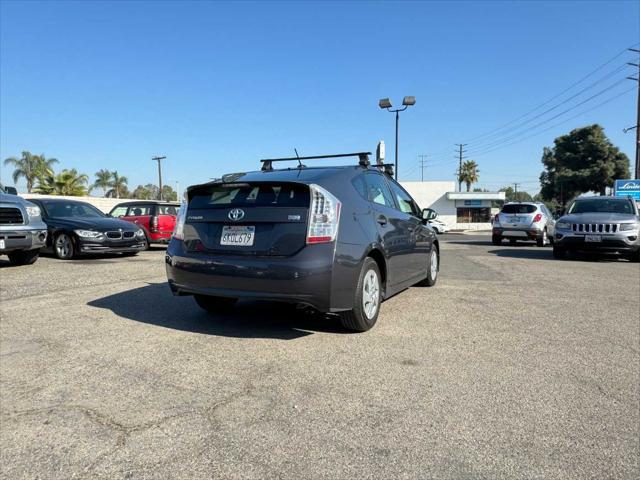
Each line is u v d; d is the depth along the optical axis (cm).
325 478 209
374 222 455
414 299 589
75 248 1005
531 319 489
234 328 442
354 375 326
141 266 883
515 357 368
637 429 255
